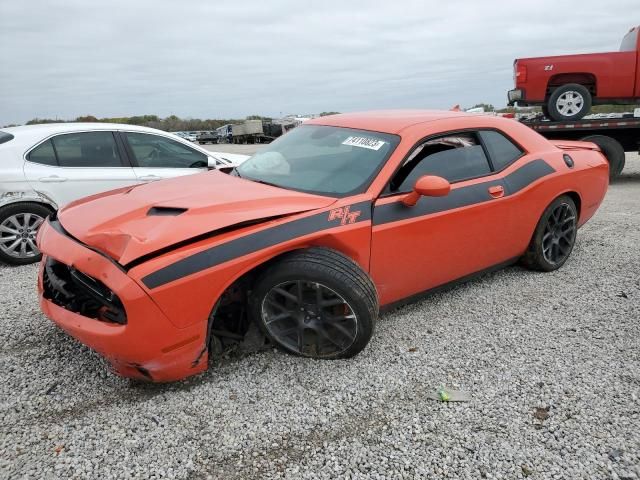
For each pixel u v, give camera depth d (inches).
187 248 103.0
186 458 91.0
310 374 117.0
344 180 129.2
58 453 91.7
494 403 107.0
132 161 229.0
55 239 112.8
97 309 110.1
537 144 173.2
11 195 198.7
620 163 383.2
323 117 170.9
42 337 134.2
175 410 104.0
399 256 128.6
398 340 133.2
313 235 113.9
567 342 132.3
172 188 131.6
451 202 138.0
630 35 414.6
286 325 121.3
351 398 108.7
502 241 157.5
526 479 86.9
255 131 1913.1
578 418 102.0
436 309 152.3
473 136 153.1
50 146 211.6
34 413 102.6
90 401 106.8
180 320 101.8
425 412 104.2
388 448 94.0
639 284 170.4
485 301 157.8
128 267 97.7
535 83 418.3
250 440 95.9
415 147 135.0
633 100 412.2
